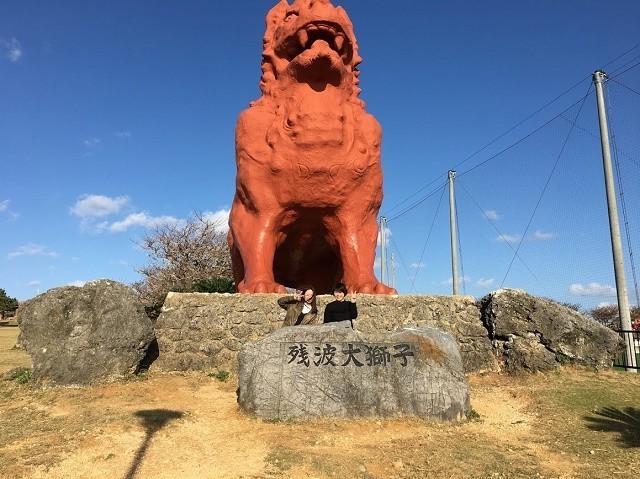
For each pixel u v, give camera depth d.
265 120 8.86
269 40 9.39
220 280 14.35
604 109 10.36
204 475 4.19
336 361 5.76
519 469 4.42
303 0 9.34
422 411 5.68
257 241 8.67
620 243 9.83
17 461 4.33
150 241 27.23
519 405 6.52
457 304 8.60
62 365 6.88
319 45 8.33
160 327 7.95
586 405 6.30
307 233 9.34
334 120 8.52
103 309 7.25
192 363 7.78
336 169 8.48
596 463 4.59
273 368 5.73
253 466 4.35
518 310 8.14
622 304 9.60
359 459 4.51
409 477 4.21
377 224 9.30
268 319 7.98
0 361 10.77
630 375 7.69
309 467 4.31
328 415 5.57
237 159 9.15
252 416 5.61
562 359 7.96
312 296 6.66
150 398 6.42
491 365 8.26
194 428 5.31
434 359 5.89
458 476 4.25
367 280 8.63
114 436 4.93
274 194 8.72
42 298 7.22
